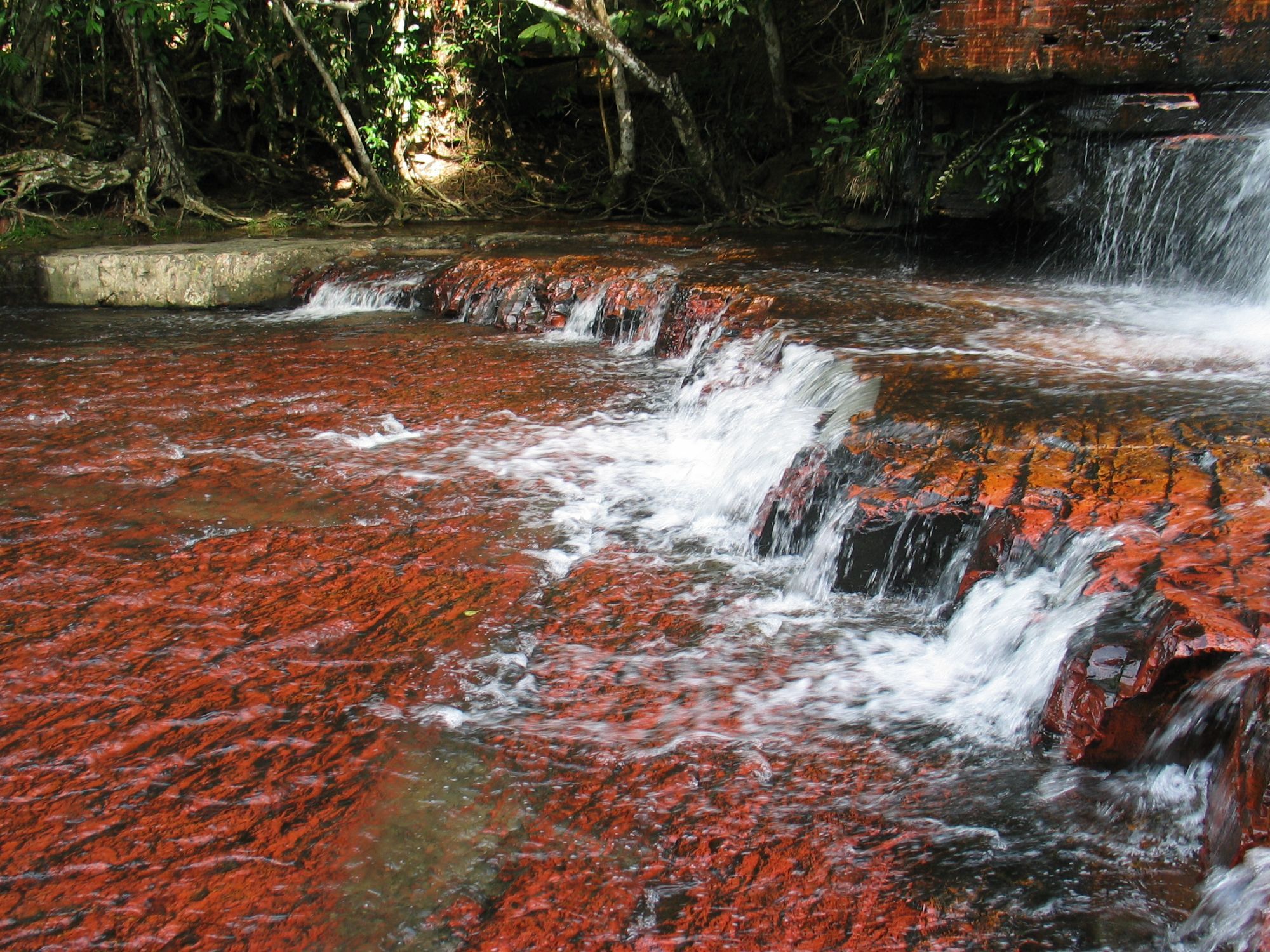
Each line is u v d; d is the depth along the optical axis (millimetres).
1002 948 2977
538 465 6707
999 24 9219
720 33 14961
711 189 13750
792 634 4684
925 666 4387
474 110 16375
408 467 6668
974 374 6234
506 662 4520
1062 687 3725
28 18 14836
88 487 6375
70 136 14891
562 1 14477
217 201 15375
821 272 9734
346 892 3260
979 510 4672
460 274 10703
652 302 9359
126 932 3113
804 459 5508
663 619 4859
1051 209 9711
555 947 3043
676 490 6336
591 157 15945
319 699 4262
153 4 12812
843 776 3738
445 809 3613
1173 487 4570
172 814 3611
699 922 3119
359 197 15117
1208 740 3361
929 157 10664
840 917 3115
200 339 9891
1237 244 8164
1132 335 7199
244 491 6309
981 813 3512
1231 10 8414
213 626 4816
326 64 15227
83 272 11555
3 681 4379
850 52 13164
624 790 3699
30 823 3570
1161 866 3234
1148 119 8977
